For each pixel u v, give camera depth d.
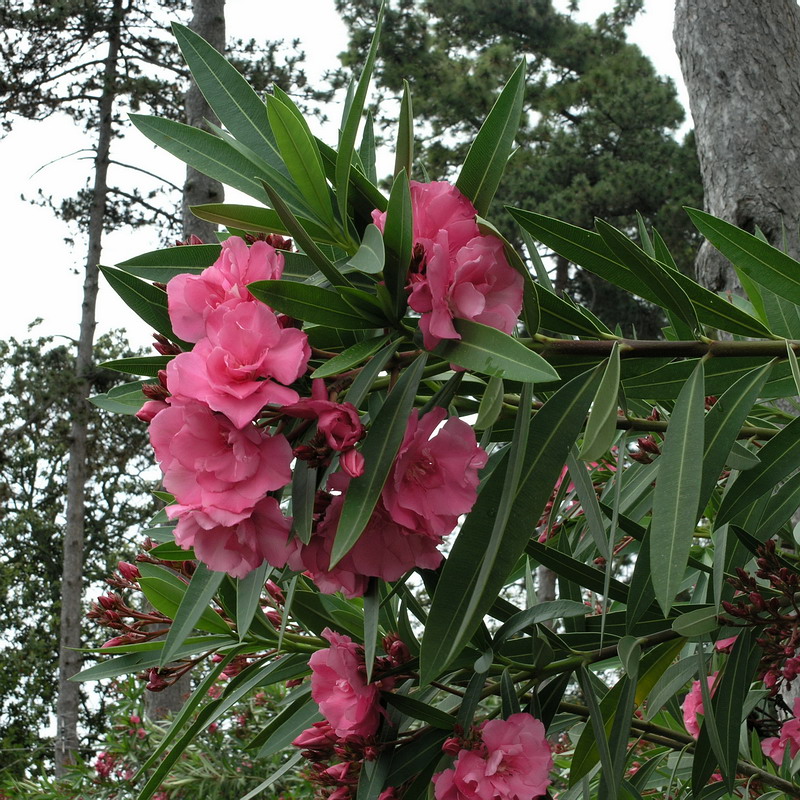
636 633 1.11
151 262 1.02
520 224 1.01
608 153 9.27
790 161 2.08
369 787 1.04
